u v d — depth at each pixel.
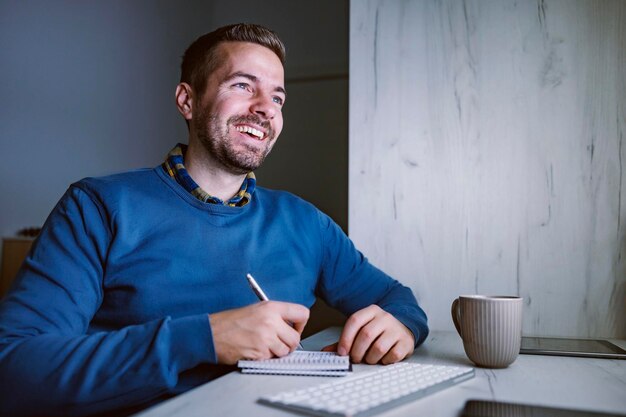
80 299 0.88
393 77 1.38
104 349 0.72
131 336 0.73
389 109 1.38
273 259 1.09
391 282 1.20
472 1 1.33
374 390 0.62
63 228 0.94
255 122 1.11
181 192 1.05
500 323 0.81
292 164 4.86
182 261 0.99
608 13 1.24
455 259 1.32
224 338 0.75
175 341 0.73
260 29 1.18
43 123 3.76
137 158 4.57
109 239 0.97
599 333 1.22
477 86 1.32
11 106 3.54
